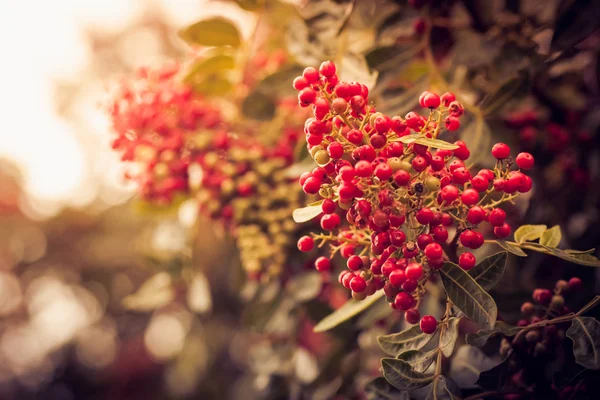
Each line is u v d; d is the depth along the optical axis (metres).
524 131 0.42
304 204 0.40
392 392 0.33
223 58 0.43
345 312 0.35
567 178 0.42
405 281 0.30
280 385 0.44
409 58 0.40
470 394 0.35
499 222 0.30
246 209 0.40
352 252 0.33
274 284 0.43
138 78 0.43
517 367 0.34
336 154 0.30
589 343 0.30
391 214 0.30
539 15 0.41
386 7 0.41
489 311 0.30
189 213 0.45
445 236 0.30
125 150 0.41
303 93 0.30
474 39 0.40
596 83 0.42
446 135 0.38
